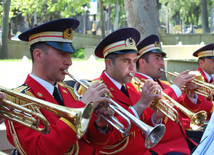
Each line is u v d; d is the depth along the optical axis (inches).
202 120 112.7
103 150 107.3
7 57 575.2
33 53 94.4
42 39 91.8
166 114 112.0
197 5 1596.9
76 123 75.3
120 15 1475.1
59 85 101.0
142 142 114.8
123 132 91.0
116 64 115.8
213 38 831.1
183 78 135.1
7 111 77.3
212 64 188.7
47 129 76.4
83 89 112.3
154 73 144.7
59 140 81.0
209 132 85.0
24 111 75.0
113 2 1058.1
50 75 93.6
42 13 1253.1
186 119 148.3
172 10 1752.0
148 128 88.8
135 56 117.5
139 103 103.3
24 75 322.0
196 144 127.5
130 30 115.0
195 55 200.2
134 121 90.7
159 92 108.7
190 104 143.3
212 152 81.0
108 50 117.0
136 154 113.1
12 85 310.5
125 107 115.1
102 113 93.0
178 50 627.2
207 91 157.9
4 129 134.9
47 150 81.2
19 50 670.5
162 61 145.6
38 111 85.3
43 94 92.4
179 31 1563.7
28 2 636.1
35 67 94.8
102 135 96.0
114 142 107.2
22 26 1614.2
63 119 83.7
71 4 674.2
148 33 238.5
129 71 115.6
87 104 76.1
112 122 93.3
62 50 91.7
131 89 125.3
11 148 136.7
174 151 116.2
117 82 118.9
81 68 332.8
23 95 76.7
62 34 92.7
